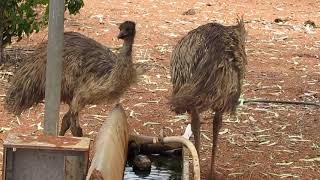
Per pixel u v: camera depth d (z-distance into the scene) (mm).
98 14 13438
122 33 6609
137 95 9062
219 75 6402
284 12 14773
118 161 5938
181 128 8125
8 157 5293
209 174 6961
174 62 6680
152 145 6973
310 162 7445
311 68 10609
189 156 7129
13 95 7090
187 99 6367
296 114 8711
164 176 6828
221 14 14234
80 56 6812
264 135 8039
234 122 8344
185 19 13570
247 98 9133
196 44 6582
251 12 14562
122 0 15078
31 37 11188
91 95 6727
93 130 7926
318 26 13547
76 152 5328
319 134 8148
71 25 12406
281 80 9938
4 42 9812
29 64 7016
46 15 9844
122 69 6641
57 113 5613
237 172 7156
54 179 5359
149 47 11203
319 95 9391
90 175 5273
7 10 9531
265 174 7141
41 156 5316
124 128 6539
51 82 5551
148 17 13547
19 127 7867
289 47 11758
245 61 6766
